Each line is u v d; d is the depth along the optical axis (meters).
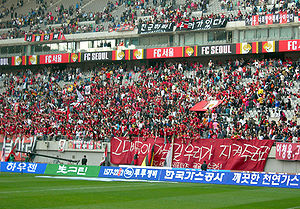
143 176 71.94
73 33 149.75
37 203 37.69
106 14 151.38
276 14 116.88
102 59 137.25
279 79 103.81
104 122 107.62
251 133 88.12
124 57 133.62
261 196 48.22
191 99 106.81
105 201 40.50
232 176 64.38
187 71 122.56
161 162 93.69
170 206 38.25
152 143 95.50
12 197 41.91
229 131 90.50
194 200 43.28
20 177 72.56
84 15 156.75
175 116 102.19
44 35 153.50
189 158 90.88
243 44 117.88
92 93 124.31
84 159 91.19
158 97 112.81
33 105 127.69
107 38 144.38
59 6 170.25
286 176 60.47
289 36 117.19
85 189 52.03
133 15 145.00
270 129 86.69
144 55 131.00
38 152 111.19
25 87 139.38
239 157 86.00
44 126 115.12
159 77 120.69
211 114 97.62
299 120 89.06
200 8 135.62
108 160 101.31
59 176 76.12
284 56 117.81
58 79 140.25
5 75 151.00
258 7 126.19
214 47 121.75
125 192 49.59
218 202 42.00
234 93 102.25
